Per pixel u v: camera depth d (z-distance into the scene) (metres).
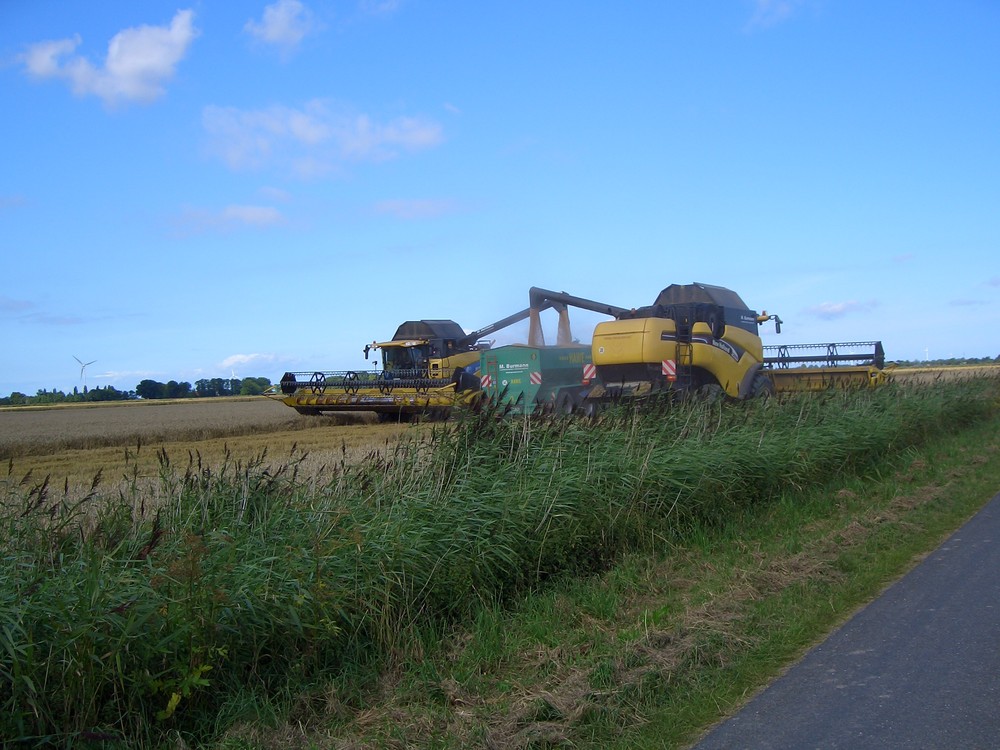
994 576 7.77
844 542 9.23
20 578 5.04
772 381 28.06
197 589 5.19
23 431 30.58
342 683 5.52
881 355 29.39
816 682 5.38
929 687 5.21
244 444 22.47
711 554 9.06
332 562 6.05
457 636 6.42
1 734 4.36
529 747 4.62
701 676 5.53
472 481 8.05
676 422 12.12
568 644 6.24
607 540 8.66
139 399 98.44
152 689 4.87
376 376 29.28
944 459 15.73
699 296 23.78
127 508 6.74
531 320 28.70
